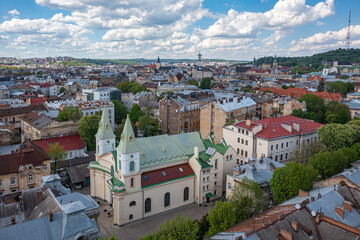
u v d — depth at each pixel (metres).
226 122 140.75
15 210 58.88
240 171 82.19
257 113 187.75
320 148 105.38
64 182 99.88
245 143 106.31
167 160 84.56
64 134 130.75
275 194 67.88
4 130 123.75
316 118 156.38
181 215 81.50
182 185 84.75
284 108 170.12
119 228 74.75
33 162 89.31
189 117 169.38
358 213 54.69
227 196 82.62
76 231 48.25
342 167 82.81
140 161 79.81
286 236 44.84
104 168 85.69
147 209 79.44
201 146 93.56
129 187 75.06
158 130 172.62
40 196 60.06
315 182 70.00
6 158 87.12
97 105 170.62
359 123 114.62
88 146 129.62
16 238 44.91
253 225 49.81
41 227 47.44
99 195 89.38
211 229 58.25
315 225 49.41
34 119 137.25
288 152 105.69
